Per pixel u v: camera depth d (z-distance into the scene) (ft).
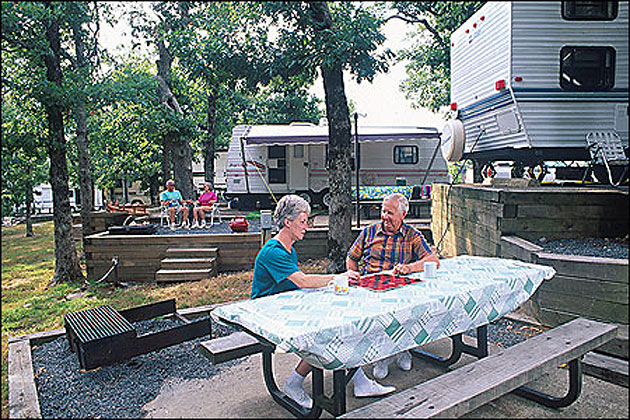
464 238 20.90
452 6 27.32
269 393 9.82
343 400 7.80
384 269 11.19
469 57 24.61
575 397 8.85
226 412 9.12
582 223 15.49
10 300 21.45
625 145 20.84
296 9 19.65
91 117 40.86
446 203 24.71
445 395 7.04
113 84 26.89
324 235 26.78
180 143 41.34
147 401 9.72
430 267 9.76
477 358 11.14
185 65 22.56
